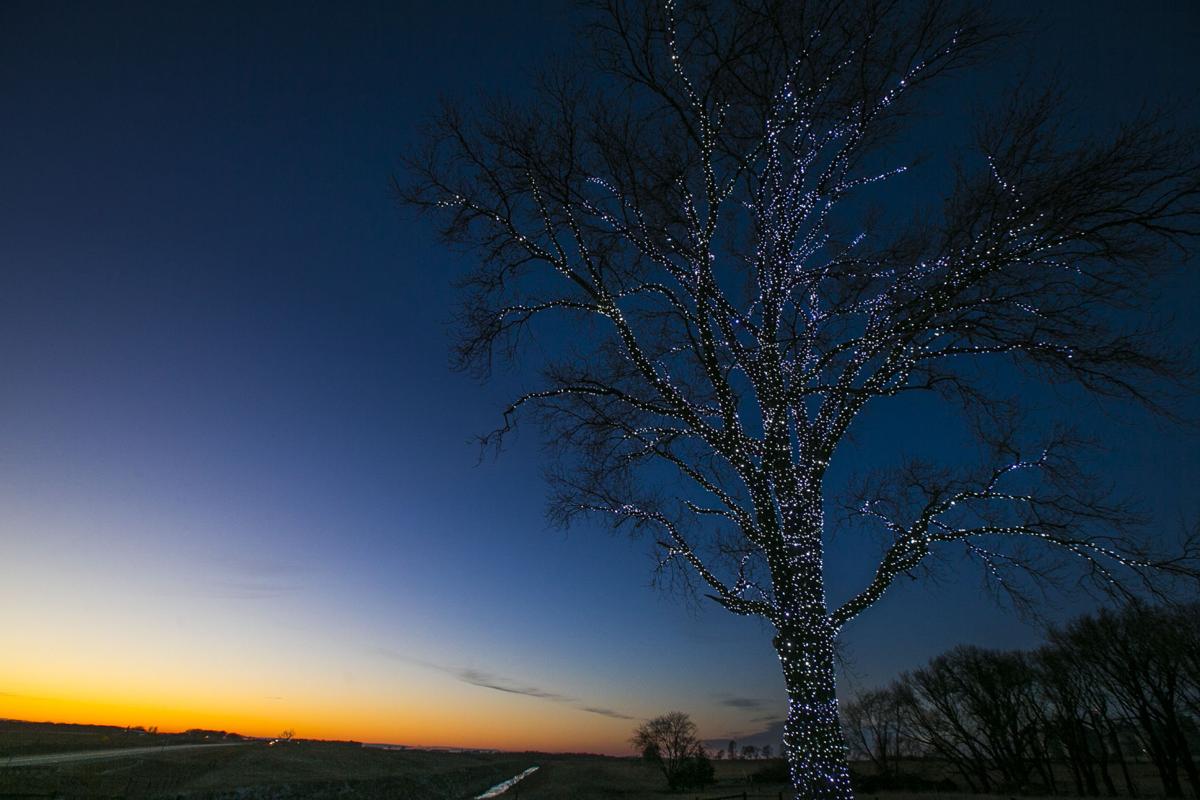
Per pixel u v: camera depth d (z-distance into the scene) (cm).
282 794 4119
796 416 1174
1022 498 966
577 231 1169
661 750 5784
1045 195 898
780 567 1021
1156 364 869
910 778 4728
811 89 1020
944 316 1017
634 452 1191
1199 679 2969
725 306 1160
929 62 954
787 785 5053
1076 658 3725
